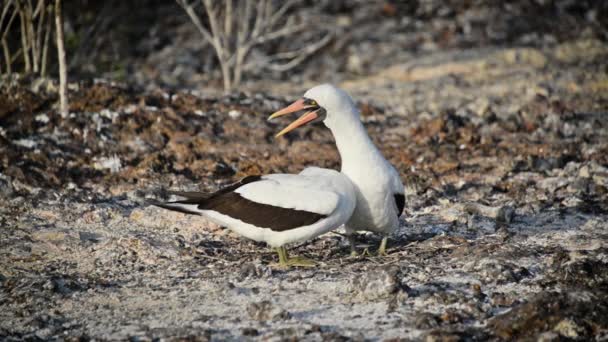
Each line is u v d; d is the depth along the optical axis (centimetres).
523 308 891
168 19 2894
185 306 988
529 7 3033
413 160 1623
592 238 1175
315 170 1122
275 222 1067
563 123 1817
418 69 2388
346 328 902
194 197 1123
